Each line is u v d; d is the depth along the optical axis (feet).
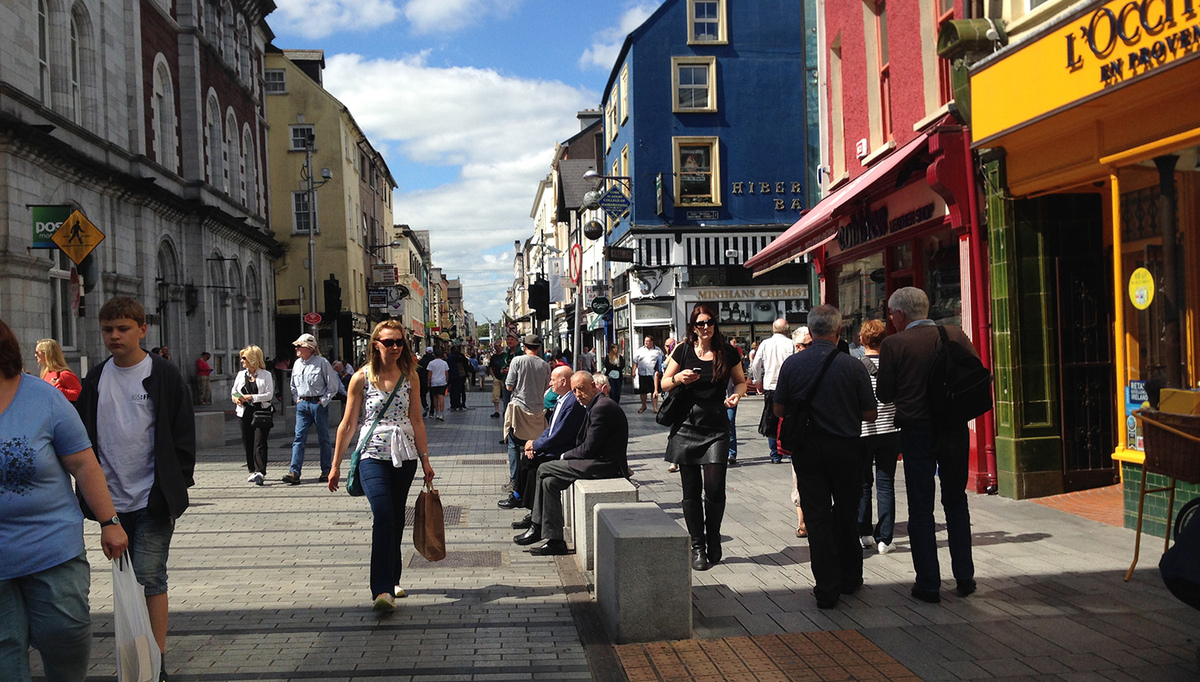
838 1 48.96
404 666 15.21
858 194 35.32
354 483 18.94
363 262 171.73
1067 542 22.94
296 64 161.68
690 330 22.45
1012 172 28.86
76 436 11.57
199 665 15.24
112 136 75.20
